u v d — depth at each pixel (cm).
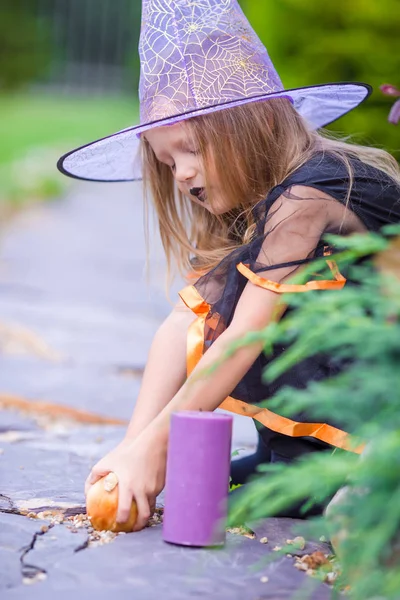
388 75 522
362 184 209
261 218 204
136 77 2166
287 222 199
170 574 164
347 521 137
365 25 534
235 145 209
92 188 1289
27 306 568
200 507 176
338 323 135
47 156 1361
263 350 200
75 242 849
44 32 2278
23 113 1842
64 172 247
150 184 239
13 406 350
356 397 131
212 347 190
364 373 131
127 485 185
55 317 540
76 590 156
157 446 189
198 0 217
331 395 131
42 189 1156
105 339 491
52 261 743
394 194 214
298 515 200
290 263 197
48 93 2252
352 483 147
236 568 168
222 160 209
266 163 213
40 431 310
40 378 399
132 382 402
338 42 540
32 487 225
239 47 215
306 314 139
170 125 209
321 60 557
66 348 464
